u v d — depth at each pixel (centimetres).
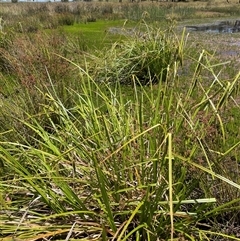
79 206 243
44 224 240
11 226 232
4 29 1030
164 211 232
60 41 850
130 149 260
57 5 2614
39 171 289
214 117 259
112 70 678
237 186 200
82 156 278
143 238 232
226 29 1848
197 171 246
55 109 358
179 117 261
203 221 263
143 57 664
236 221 259
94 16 2308
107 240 221
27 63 546
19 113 385
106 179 250
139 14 2412
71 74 541
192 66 804
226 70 823
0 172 296
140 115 245
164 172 237
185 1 4375
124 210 242
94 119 282
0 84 516
